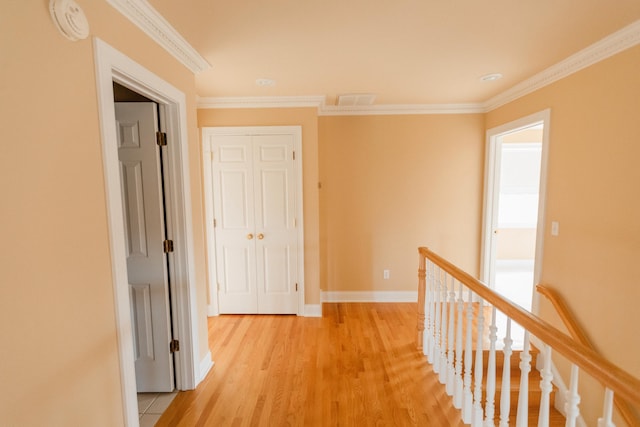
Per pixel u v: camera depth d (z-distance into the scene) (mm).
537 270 2662
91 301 1146
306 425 1768
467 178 3553
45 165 951
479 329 1647
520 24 1704
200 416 1834
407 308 3514
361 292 3719
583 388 2230
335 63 2234
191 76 2047
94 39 1145
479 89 2904
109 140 1225
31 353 915
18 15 859
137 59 1434
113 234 1246
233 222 3197
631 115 1823
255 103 3041
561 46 1995
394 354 2520
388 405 1926
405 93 3010
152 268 1923
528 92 2730
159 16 1521
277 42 1888
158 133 1849
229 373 2266
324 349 2604
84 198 1108
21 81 873
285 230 3199
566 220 2352
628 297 1872
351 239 3660
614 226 1952
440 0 1466
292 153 3104
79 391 1093
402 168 3561
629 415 1894
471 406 1749
